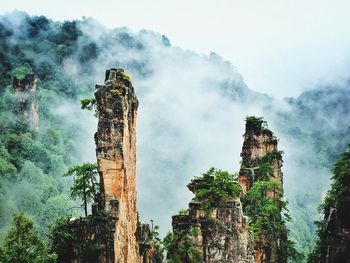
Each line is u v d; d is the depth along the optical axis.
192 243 55.97
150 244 59.28
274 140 87.62
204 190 58.16
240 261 55.81
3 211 87.56
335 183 65.81
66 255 49.72
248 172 83.75
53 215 93.56
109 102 51.62
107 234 49.53
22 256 41.41
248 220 62.38
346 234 62.38
